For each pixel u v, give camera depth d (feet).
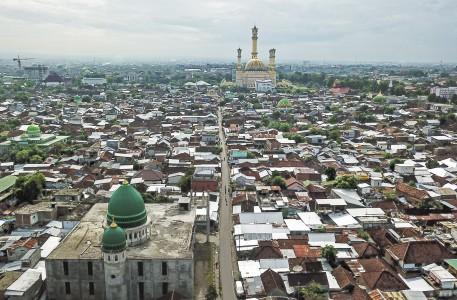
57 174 620.49
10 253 380.17
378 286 340.18
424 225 472.44
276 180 589.32
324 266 378.94
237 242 429.38
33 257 376.27
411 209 498.28
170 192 562.66
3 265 375.66
